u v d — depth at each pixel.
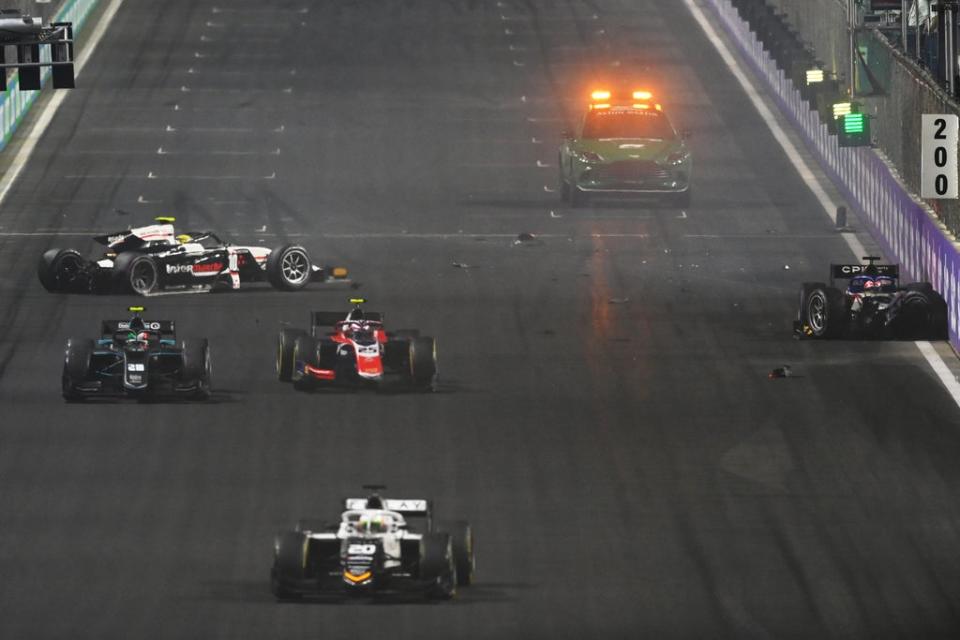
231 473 98.56
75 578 81.56
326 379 115.25
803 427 108.81
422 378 115.88
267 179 193.12
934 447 104.50
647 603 78.62
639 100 189.50
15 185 187.50
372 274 155.50
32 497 94.19
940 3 151.62
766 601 79.00
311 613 76.44
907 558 85.31
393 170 198.50
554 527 89.94
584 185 181.00
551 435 106.88
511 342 131.50
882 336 131.88
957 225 134.88
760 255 164.00
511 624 75.38
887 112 167.50
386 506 78.94
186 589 79.94
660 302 145.75
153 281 145.75
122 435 105.50
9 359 124.94
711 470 100.06
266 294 147.25
